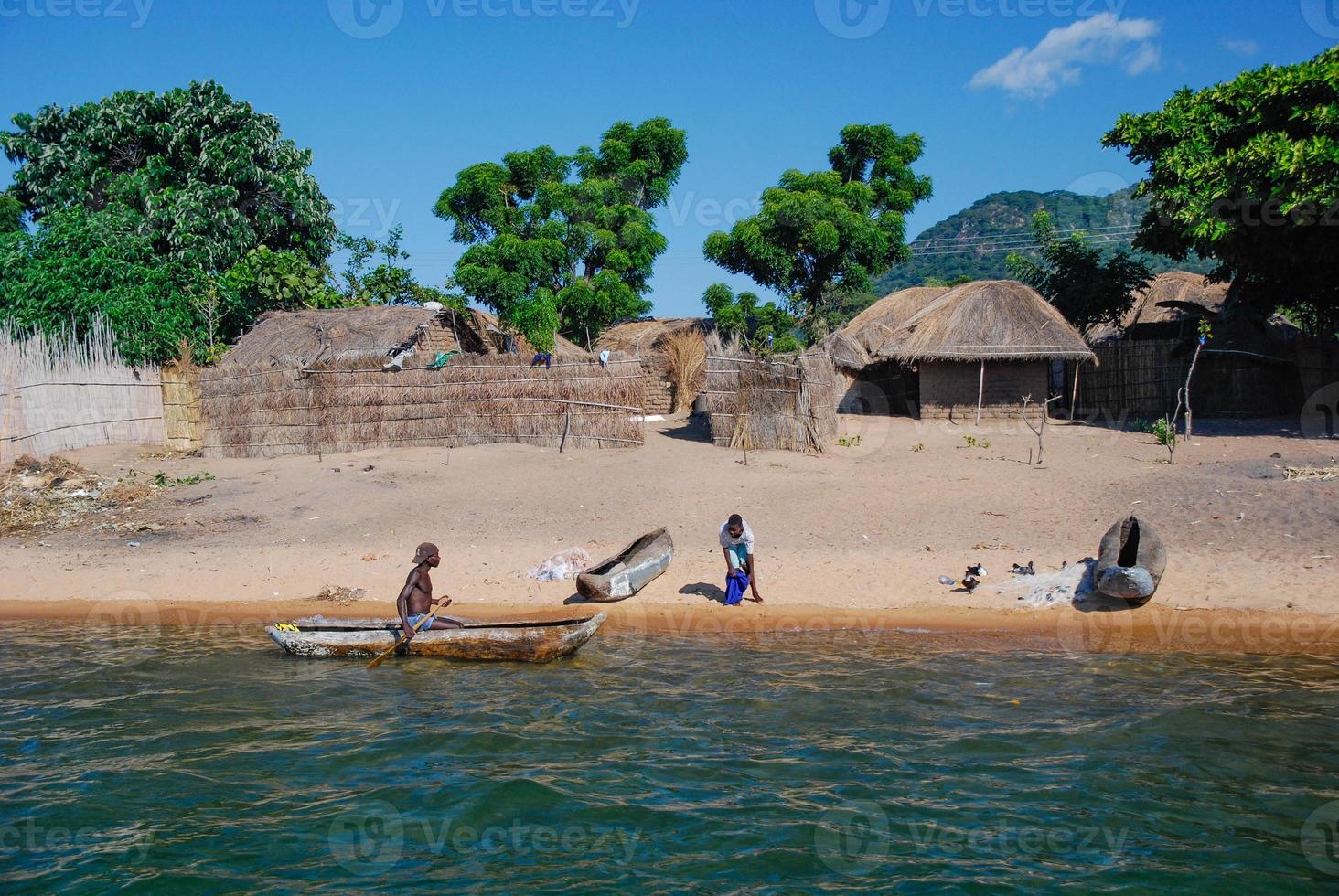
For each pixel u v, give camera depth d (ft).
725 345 104.32
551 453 70.59
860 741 29.32
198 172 116.06
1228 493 52.34
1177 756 27.66
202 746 29.81
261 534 53.47
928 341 90.17
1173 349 89.76
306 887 22.21
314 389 74.28
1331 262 77.56
